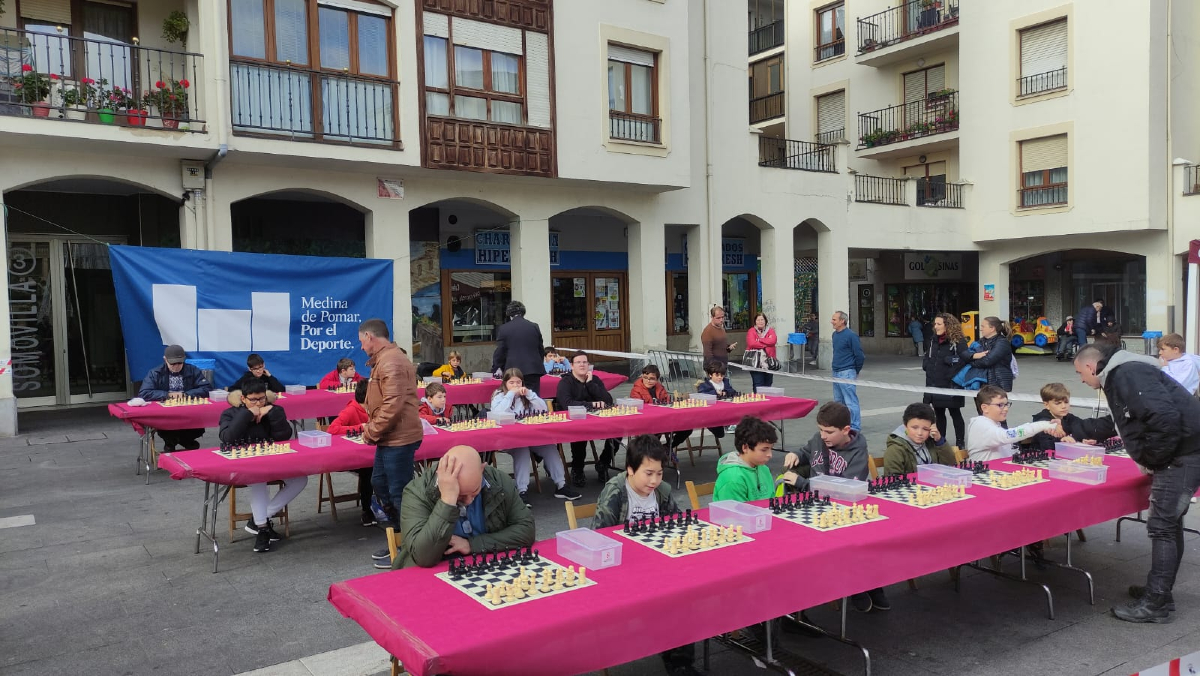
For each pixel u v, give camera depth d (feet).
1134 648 14.69
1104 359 16.24
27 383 45.09
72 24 40.55
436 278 58.54
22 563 19.72
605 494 14.20
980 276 78.69
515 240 51.78
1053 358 77.56
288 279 41.22
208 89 38.34
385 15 43.78
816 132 90.33
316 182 44.01
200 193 40.42
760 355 42.60
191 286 38.50
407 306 46.98
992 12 73.87
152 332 37.63
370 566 19.61
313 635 15.48
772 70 96.78
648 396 30.01
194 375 32.24
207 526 22.91
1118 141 67.05
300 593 17.75
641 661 14.28
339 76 42.22
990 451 19.38
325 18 42.11
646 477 13.73
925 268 84.99
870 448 33.27
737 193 62.34
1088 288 79.61
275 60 40.78
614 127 52.47
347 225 52.80
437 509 11.47
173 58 41.73
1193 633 15.33
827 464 17.17
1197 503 23.81
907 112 82.38
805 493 14.65
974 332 76.84
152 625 15.99
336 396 31.86
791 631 15.10
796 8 91.35
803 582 11.19
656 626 9.80
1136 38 65.77
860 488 14.34
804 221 67.77
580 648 9.20
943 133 77.77
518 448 24.82
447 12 45.57
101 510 24.62
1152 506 15.93
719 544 11.87
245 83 39.75
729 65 61.87
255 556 20.42
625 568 10.89
